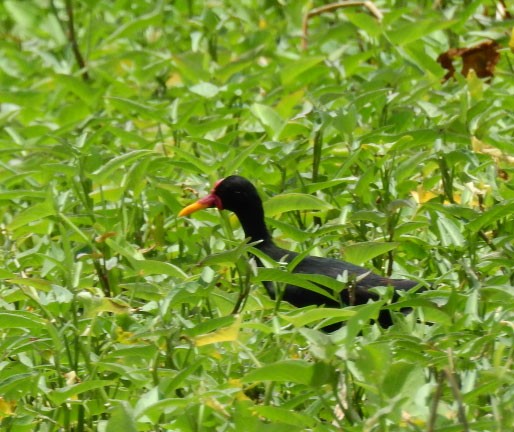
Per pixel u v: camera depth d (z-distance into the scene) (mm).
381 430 8195
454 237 11523
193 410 8703
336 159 12961
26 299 10852
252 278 10055
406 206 10797
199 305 10680
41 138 15281
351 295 10398
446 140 12398
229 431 8555
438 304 9742
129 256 10523
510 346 9211
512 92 14742
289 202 11297
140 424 8953
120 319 10367
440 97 14344
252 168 12680
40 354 10039
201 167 12469
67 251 10477
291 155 12383
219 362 9734
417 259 11969
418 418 8062
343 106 13852
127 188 12070
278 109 14164
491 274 11328
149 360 9789
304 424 8391
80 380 10047
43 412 9578
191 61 15727
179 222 12984
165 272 10391
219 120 13672
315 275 9984
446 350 9281
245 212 12367
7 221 14148
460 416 7844
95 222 12375
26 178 14109
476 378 8820
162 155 13234
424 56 14828
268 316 10969
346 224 11078
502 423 8031
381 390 8023
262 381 8664
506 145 12492
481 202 12039
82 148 12898
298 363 8070
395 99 13492
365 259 10414
